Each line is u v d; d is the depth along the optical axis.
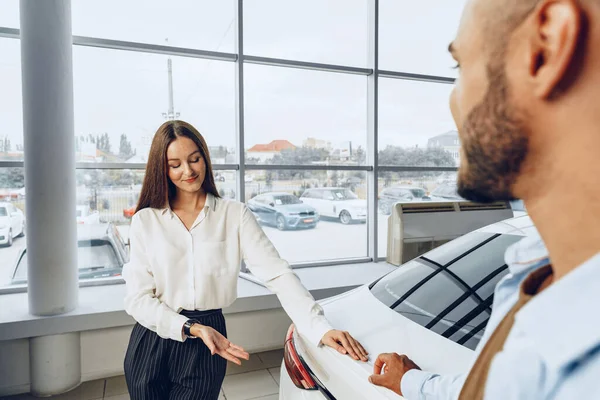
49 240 2.32
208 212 1.19
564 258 0.43
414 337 0.96
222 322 1.19
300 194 3.68
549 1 0.42
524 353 0.48
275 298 2.74
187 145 1.13
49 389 2.34
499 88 0.47
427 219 3.04
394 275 1.37
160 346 1.12
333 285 3.01
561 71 0.42
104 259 3.12
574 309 0.42
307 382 1.05
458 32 0.52
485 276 1.14
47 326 2.29
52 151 2.31
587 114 0.40
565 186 0.42
